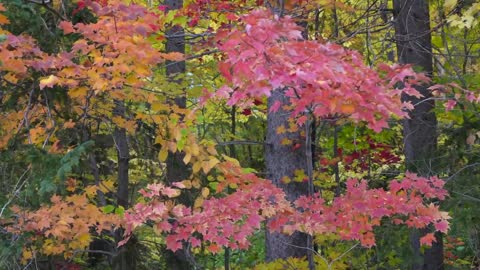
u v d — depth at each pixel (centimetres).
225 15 622
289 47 314
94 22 495
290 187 698
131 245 684
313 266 488
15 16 441
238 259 1059
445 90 463
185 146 507
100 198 657
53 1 491
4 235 449
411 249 654
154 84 529
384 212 448
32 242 516
